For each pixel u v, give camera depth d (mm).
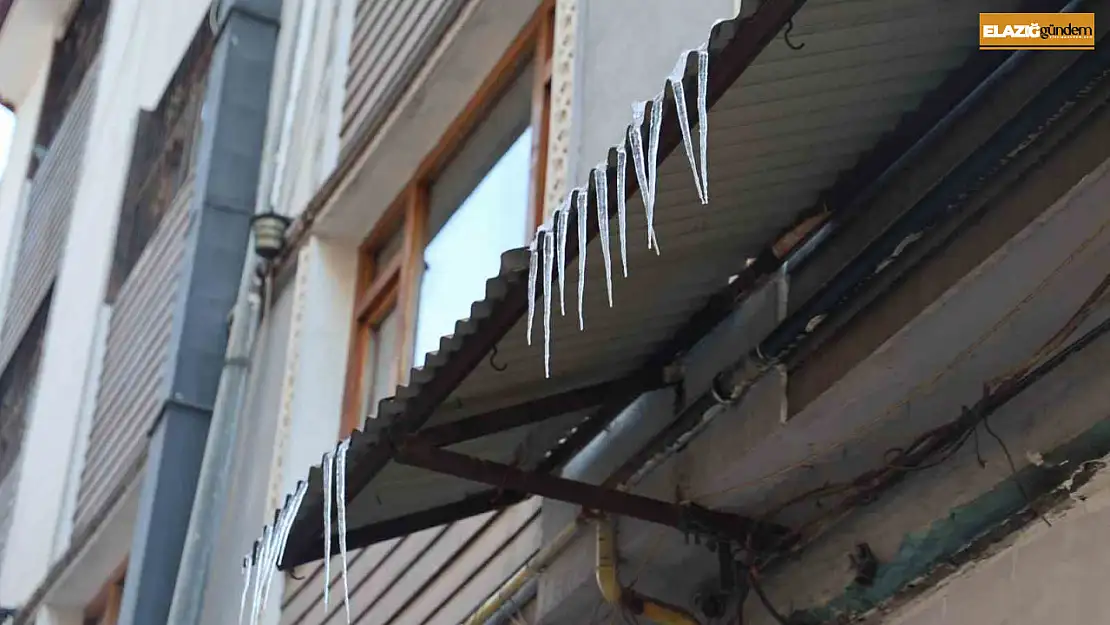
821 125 3600
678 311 4195
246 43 9531
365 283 8023
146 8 14383
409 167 7656
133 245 12211
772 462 3939
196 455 8391
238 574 7539
